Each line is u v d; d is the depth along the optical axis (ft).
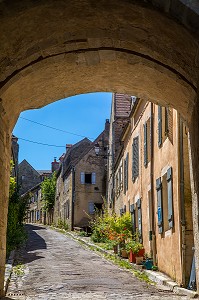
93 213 127.54
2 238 26.63
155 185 43.80
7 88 24.93
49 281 34.55
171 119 36.37
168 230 37.50
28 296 27.48
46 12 19.35
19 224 70.74
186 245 31.89
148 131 49.75
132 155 60.29
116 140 90.99
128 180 65.10
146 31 20.65
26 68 24.53
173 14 16.92
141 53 24.03
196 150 24.70
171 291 30.86
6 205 28.09
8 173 28.81
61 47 23.70
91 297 27.43
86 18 20.47
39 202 204.74
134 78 28.60
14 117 29.71
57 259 52.29
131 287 32.35
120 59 25.73
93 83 30.40
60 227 139.44
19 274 38.40
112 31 21.90
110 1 18.52
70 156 143.84
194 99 23.94
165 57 22.58
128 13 19.27
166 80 25.93
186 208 32.24
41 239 86.94
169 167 36.63
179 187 33.22
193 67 20.93
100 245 70.69
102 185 130.00
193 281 29.81
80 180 129.49
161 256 40.47
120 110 92.84
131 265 45.88
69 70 27.30
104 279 36.45
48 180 180.55
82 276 38.01
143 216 50.96
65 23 20.79
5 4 17.76
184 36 18.29
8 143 28.66
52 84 28.86
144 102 51.72
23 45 21.75
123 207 70.38
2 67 22.70
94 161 131.44
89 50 24.48
